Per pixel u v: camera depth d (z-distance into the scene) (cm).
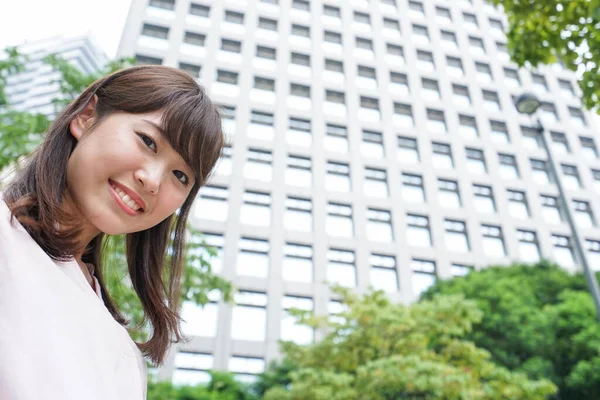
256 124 2261
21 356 55
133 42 2322
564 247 2258
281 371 1570
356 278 1944
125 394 68
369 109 2481
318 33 2669
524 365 1258
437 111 2567
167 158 81
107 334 67
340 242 1998
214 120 90
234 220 1939
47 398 54
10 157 361
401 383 771
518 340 1299
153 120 81
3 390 53
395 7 2939
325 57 2580
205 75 2333
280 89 2383
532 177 2445
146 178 77
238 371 1659
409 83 2623
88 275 94
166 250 118
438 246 2092
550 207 2373
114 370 67
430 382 746
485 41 2953
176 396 1324
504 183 2370
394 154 2327
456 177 2328
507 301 1419
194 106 86
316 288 1867
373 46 2720
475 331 1345
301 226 2017
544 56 345
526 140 2606
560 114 2742
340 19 2791
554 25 329
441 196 2270
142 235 117
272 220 1978
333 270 1947
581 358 1276
